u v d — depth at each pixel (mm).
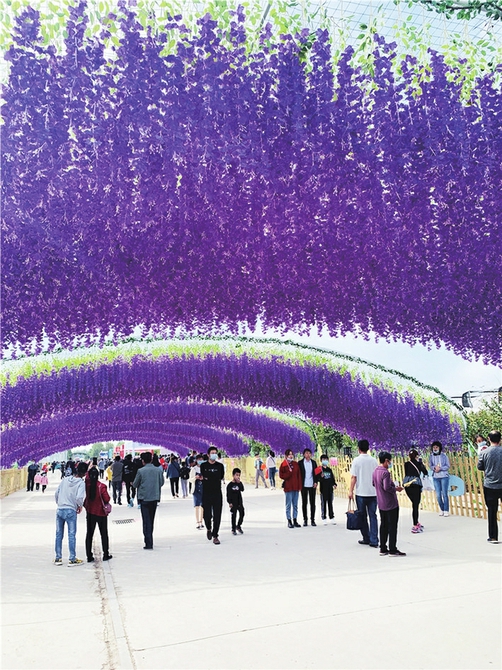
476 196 5926
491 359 7270
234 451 37781
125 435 45281
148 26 4828
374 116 5398
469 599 5188
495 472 8492
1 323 5980
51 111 4746
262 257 6031
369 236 5996
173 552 8945
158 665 3818
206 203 5426
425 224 5992
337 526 11484
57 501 8359
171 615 5055
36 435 27797
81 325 6250
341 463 19344
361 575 6449
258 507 17156
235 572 6969
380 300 6730
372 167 5562
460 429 18250
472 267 6379
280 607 5156
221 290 6250
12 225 5242
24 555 9156
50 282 5738
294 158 5332
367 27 5312
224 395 21031
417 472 10023
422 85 5543
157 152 5043
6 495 28953
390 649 3939
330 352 20266
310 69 5203
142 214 5367
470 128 5734
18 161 4922
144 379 19500
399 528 10477
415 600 5215
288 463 11719
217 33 4980
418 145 5531
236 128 5129
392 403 19281
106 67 4793
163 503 19922
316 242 5988
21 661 4062
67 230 5367
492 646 3945
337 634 4305
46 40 4727
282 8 5125
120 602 5637
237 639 4285
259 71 5145
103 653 4188
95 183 5125
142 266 5828
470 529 10055
